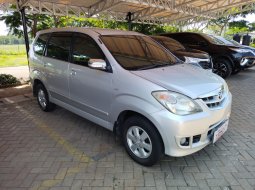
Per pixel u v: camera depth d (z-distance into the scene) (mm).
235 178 2920
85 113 3943
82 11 10219
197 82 3094
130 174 2998
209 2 11391
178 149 2754
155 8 10508
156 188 2754
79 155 3447
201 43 9516
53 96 4699
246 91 7000
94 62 3271
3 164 3242
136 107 2922
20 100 6172
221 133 3145
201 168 3119
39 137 4043
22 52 23812
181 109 2703
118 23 16297
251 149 3584
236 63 8703
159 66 3605
